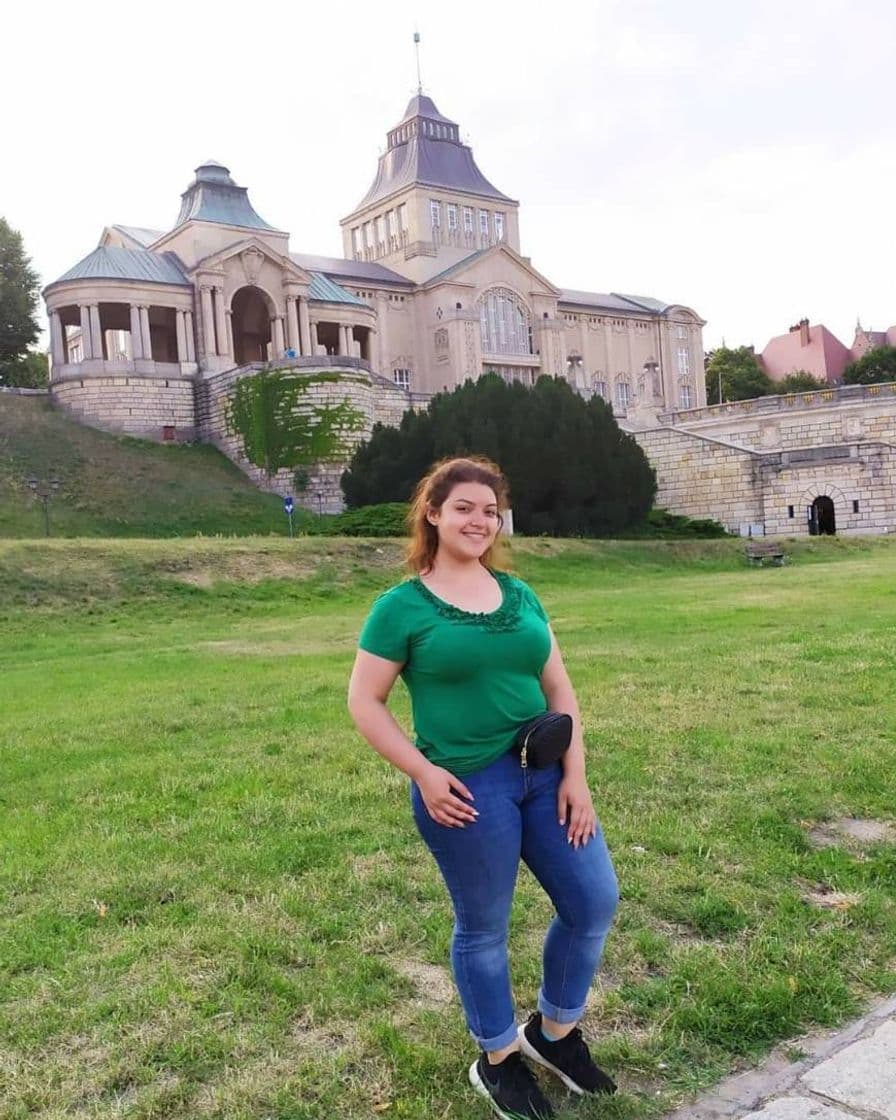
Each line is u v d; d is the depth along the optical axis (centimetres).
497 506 430
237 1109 419
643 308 10419
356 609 2927
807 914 589
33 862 717
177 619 2761
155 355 7600
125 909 630
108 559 3138
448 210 9456
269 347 8100
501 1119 410
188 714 1257
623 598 2752
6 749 1107
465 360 8619
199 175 7225
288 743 1065
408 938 579
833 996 493
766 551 4153
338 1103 424
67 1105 426
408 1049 457
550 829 417
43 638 2459
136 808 845
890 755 900
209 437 6344
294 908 618
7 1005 512
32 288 7906
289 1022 490
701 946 554
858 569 3362
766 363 12462
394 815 793
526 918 598
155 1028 484
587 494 4984
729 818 756
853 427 6247
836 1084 417
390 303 8825
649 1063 446
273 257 7000
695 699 1172
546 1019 432
